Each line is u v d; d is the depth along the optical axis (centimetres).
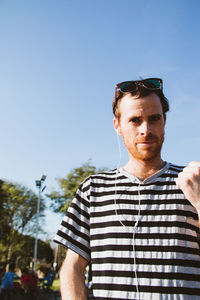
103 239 137
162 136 150
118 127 167
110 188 149
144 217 134
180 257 124
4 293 844
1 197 3522
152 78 151
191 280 122
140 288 121
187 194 125
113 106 170
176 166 155
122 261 127
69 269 144
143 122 146
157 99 150
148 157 146
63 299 134
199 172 124
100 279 130
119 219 137
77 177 2448
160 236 129
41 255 4347
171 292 118
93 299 131
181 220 132
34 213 3659
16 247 3538
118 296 122
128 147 152
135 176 147
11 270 887
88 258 149
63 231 150
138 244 129
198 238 131
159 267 123
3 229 3644
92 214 147
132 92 150
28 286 923
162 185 142
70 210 156
